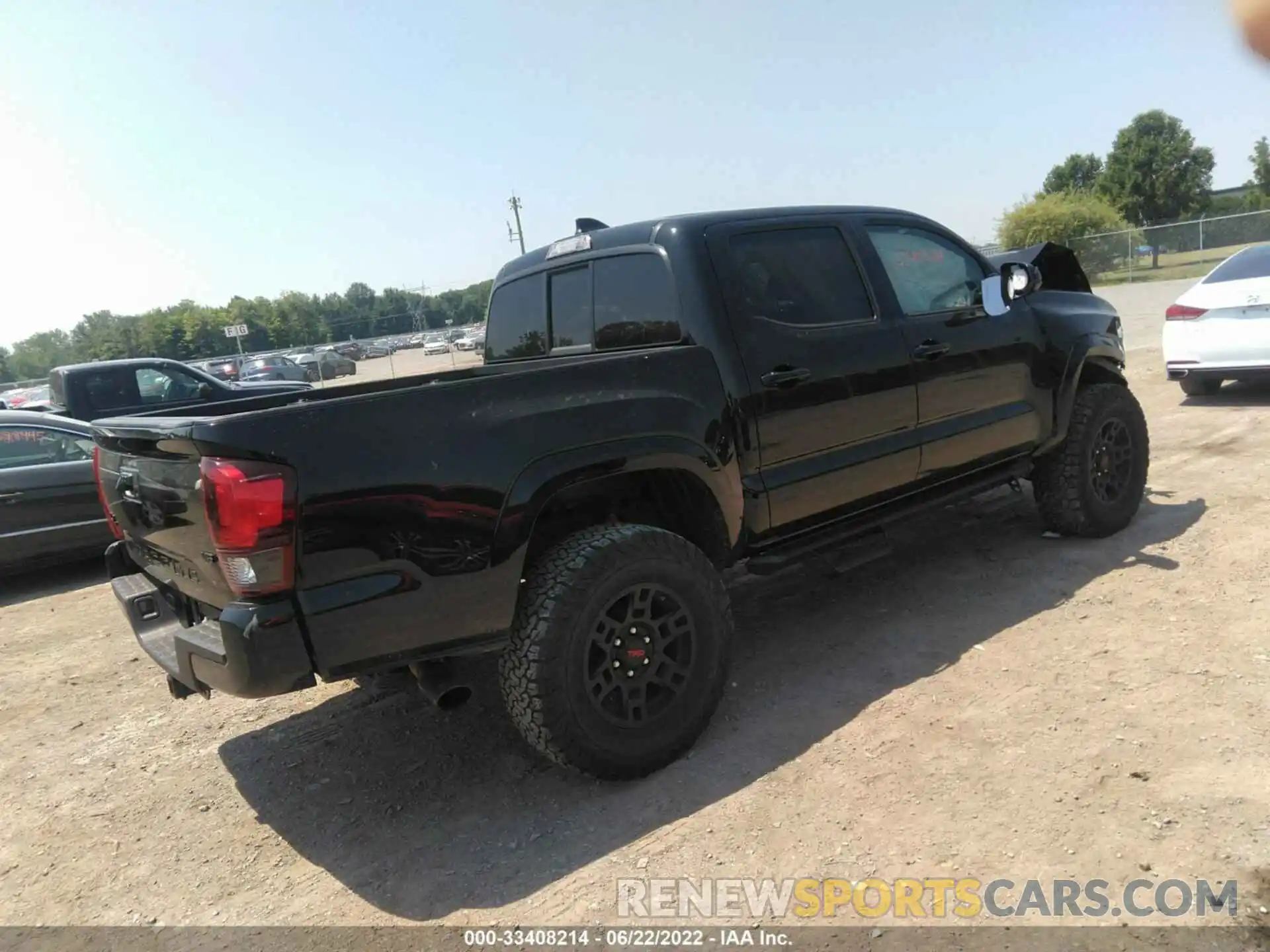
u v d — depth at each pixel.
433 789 3.29
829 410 3.85
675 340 3.66
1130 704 3.24
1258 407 8.34
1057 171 70.81
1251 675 3.34
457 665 2.99
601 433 3.12
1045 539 5.26
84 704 4.51
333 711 4.11
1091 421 4.97
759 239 3.83
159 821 3.29
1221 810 2.59
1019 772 2.90
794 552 3.81
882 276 4.21
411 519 2.73
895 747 3.15
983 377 4.49
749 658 4.12
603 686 3.05
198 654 2.74
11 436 7.05
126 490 3.16
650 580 3.11
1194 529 5.09
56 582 7.34
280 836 3.10
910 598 4.60
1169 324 8.77
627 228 3.94
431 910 2.59
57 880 2.97
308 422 2.60
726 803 2.94
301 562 2.59
